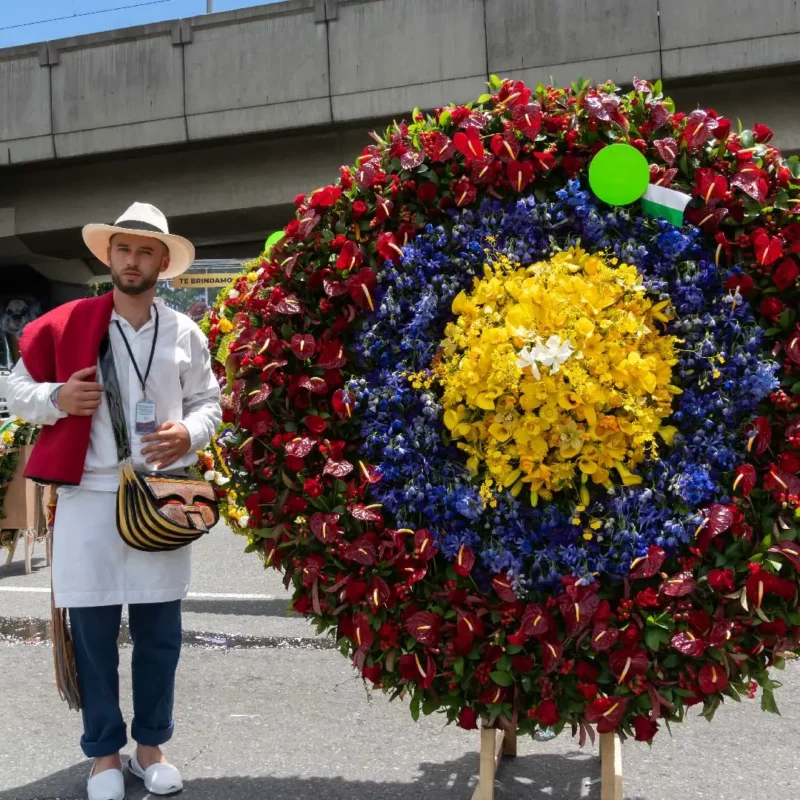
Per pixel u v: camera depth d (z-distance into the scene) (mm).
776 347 2439
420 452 2541
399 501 2541
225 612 5613
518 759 3176
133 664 2963
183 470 2988
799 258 2455
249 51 17672
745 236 2465
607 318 2436
